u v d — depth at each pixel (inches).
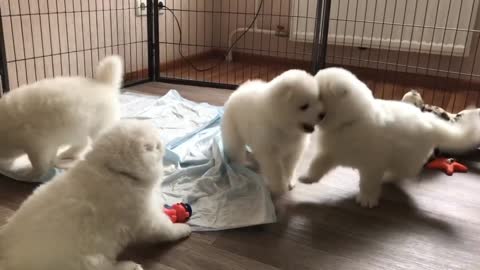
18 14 92.6
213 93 117.7
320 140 64.5
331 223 58.5
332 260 50.7
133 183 45.5
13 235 41.0
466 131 67.1
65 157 72.4
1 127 63.7
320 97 60.1
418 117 65.2
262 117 61.3
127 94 112.7
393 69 140.7
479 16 124.6
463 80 131.6
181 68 148.8
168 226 51.5
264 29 157.6
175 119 93.8
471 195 67.2
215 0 162.4
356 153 61.2
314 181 66.1
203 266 49.0
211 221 56.9
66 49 110.1
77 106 65.7
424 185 70.1
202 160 73.9
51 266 38.2
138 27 132.3
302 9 143.6
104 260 42.4
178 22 147.9
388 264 50.3
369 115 59.6
